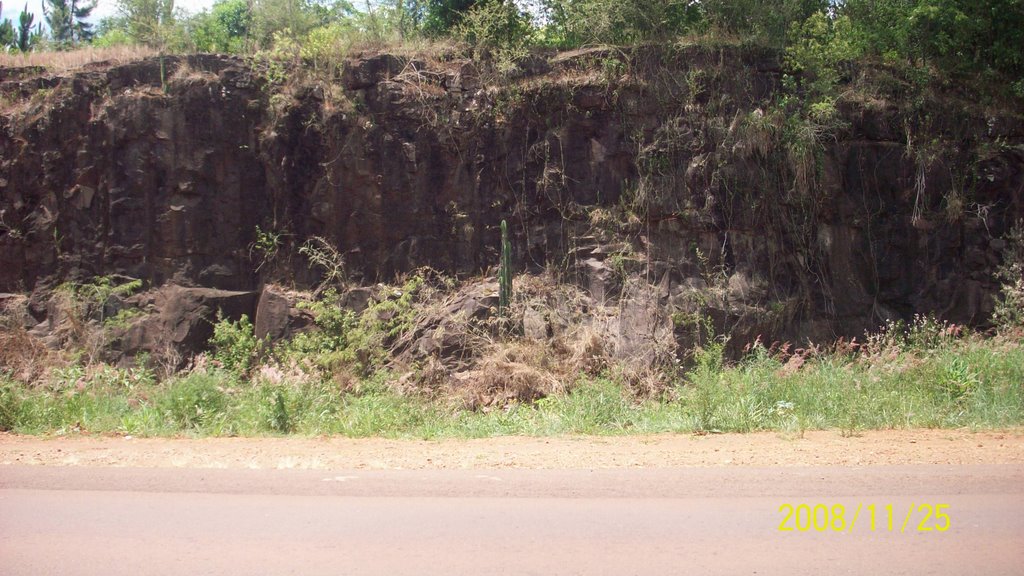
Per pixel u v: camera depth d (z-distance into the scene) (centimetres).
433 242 1889
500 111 1917
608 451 897
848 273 1809
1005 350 1434
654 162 1823
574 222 1848
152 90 1916
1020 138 1938
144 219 1862
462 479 723
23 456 857
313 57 1986
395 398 1384
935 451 869
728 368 1611
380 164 1897
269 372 1320
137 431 1101
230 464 805
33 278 1869
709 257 1781
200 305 1794
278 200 1905
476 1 2194
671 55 1884
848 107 1862
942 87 1952
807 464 795
